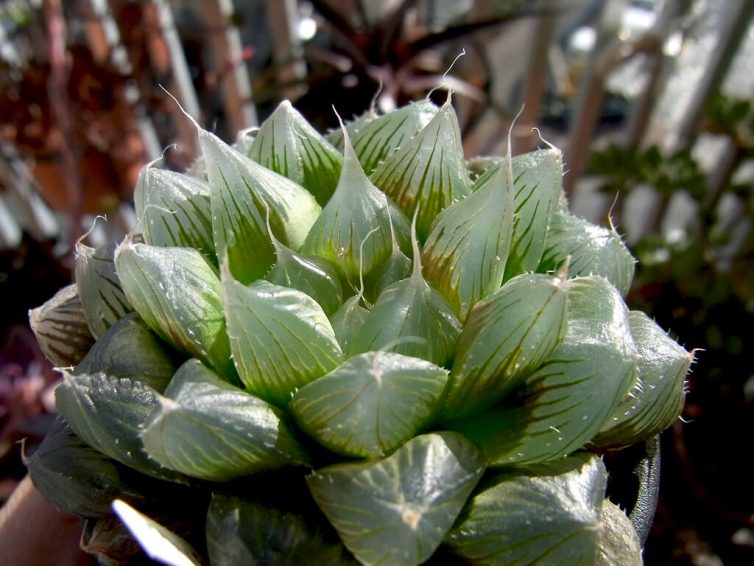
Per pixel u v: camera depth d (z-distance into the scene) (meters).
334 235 0.09
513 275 0.10
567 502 0.08
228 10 0.22
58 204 0.23
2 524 0.12
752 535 0.18
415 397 0.08
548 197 0.09
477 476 0.08
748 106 0.20
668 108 0.28
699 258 0.19
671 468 0.17
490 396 0.08
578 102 0.23
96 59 0.22
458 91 0.20
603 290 0.09
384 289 0.09
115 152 0.22
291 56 0.22
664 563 0.17
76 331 0.10
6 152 0.23
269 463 0.08
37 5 0.22
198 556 0.08
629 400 0.09
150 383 0.09
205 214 0.10
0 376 0.18
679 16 0.22
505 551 0.08
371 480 0.07
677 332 0.17
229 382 0.09
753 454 0.17
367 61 0.20
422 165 0.10
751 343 0.17
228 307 0.08
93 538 0.09
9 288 0.19
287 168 0.10
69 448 0.09
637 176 0.21
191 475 0.08
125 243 0.09
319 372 0.08
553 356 0.08
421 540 0.07
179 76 0.22
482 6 0.22
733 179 0.23
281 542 0.08
